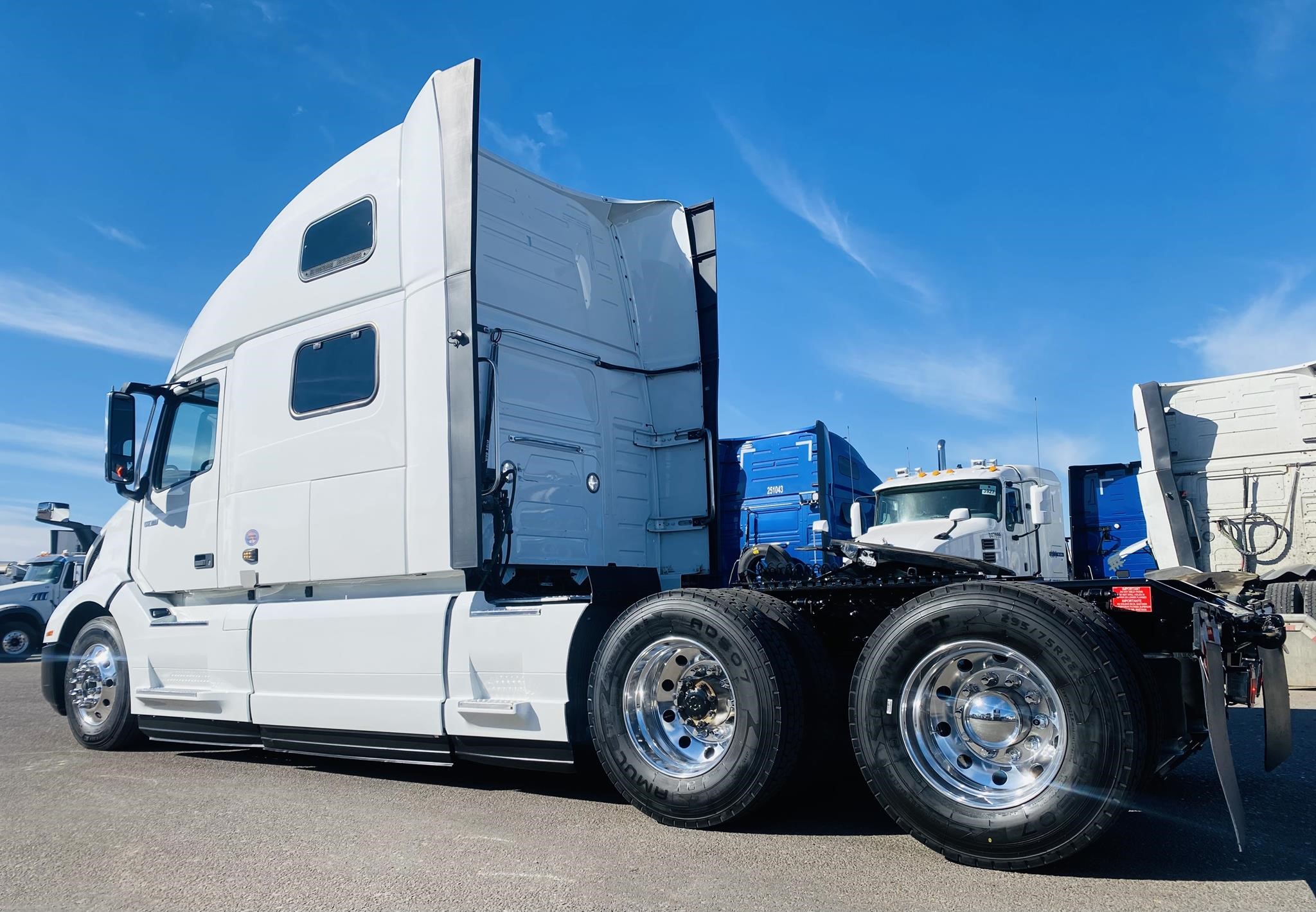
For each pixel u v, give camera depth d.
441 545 5.05
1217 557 11.48
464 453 4.98
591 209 6.50
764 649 3.98
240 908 3.32
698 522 6.30
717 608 4.16
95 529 15.65
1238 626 3.94
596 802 4.86
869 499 14.43
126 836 4.33
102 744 6.96
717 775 4.05
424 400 5.22
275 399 6.09
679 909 3.19
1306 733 6.78
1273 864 3.59
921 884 3.39
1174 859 3.66
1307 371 11.09
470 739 4.94
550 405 5.78
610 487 6.14
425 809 4.79
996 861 3.48
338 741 5.52
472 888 3.46
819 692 4.16
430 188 5.35
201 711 6.22
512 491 5.15
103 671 7.07
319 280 5.95
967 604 3.60
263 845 4.12
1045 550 11.83
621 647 4.39
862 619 4.36
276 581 5.91
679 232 6.66
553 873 3.61
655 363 6.64
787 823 4.30
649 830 4.21
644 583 5.05
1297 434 11.11
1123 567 8.84
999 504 11.12
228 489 6.31
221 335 6.59
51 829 4.49
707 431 6.34
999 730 3.58
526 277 5.79
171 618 6.66
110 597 7.02
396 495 5.31
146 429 7.06
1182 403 11.83
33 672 15.59
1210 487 11.58
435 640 5.07
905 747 3.68
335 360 5.77
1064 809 3.32
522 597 5.04
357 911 3.25
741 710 4.00
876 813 4.50
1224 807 4.54
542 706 4.64
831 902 3.22
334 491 5.63
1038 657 3.45
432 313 5.24
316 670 5.57
